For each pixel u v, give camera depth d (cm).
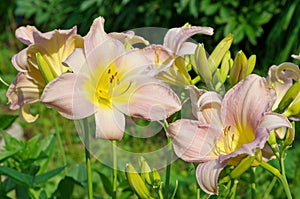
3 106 279
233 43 269
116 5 291
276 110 75
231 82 75
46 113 239
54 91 66
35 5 330
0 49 339
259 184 148
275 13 261
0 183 102
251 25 258
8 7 355
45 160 114
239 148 65
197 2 266
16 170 102
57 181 137
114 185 81
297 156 145
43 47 71
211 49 275
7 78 293
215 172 66
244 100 68
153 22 284
